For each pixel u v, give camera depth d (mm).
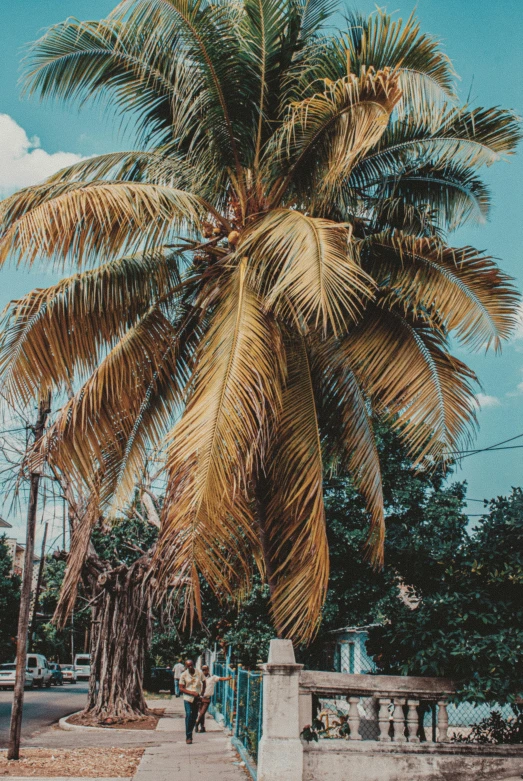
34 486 13750
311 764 8258
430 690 8945
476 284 9711
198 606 6840
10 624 40375
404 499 18625
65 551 16625
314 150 9641
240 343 7887
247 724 11578
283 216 8570
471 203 11078
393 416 10234
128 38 10266
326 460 11055
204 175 10422
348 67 8570
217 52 9727
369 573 18203
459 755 8594
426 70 9070
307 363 9898
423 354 10008
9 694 34062
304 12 10844
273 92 10406
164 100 11078
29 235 7938
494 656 8906
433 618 9383
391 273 10250
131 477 10352
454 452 9812
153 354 10133
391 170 10906
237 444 7406
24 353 8898
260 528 9781
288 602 8719
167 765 11328
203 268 10602
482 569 9648
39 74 10391
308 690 8633
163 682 36938
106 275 9641
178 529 7109
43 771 11195
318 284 7168
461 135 10031
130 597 21250
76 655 66438
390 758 8430
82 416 9430
